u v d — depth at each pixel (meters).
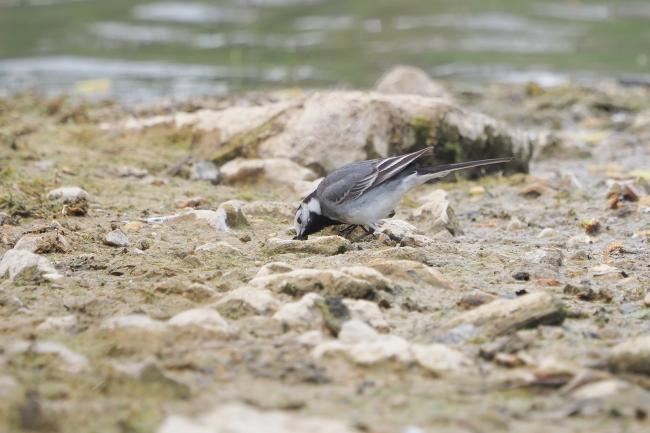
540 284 10.88
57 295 10.09
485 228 14.20
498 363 8.38
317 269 10.66
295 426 6.83
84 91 24.80
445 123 16.91
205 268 11.23
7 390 7.48
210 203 14.74
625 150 20.09
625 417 7.24
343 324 8.96
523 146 17.61
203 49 30.41
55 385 7.62
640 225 14.06
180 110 21.58
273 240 11.92
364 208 12.83
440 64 28.62
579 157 19.53
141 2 37.16
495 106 23.92
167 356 8.34
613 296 10.50
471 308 9.79
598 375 7.78
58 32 32.41
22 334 8.85
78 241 12.29
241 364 8.21
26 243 11.84
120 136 18.52
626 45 30.89
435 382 7.95
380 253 11.43
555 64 28.61
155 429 6.88
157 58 29.09
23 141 18.03
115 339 8.67
